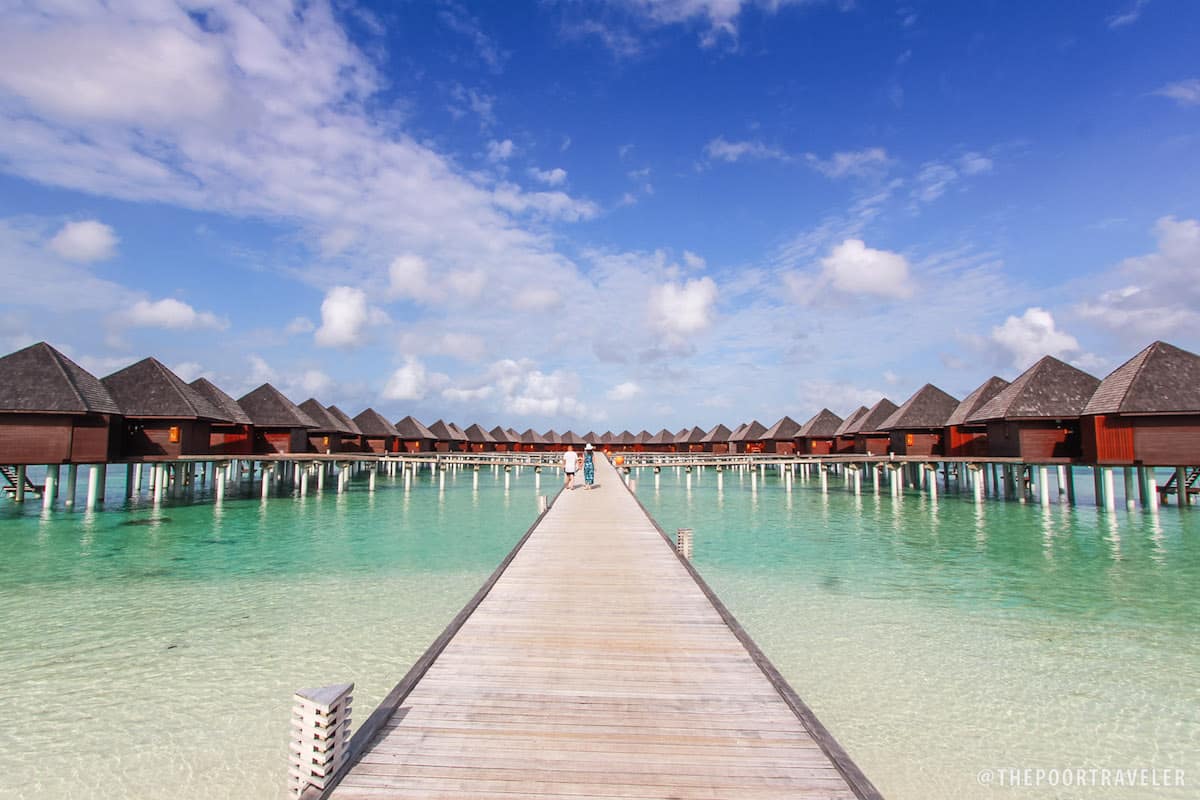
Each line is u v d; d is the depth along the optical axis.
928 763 6.49
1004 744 6.85
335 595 12.44
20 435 23.06
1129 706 7.69
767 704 5.20
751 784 4.08
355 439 50.53
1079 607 11.64
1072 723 7.28
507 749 4.47
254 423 35.91
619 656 6.25
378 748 4.46
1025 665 8.91
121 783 6.05
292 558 16.11
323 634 10.11
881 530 21.12
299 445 37.16
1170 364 23.91
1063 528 21.34
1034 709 7.61
